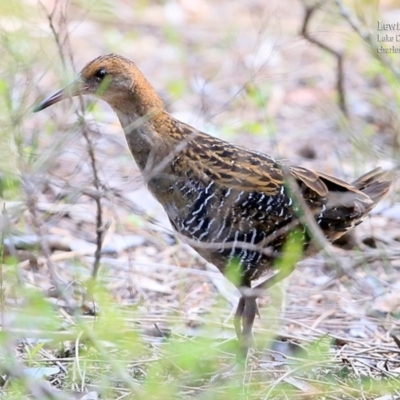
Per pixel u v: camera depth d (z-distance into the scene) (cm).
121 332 985
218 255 1018
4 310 963
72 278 1148
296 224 1004
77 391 920
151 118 1030
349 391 934
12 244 998
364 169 1353
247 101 1605
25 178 920
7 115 1085
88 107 1157
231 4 2027
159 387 860
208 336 906
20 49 1209
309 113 1617
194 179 1003
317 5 1488
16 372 829
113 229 1277
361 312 1140
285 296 1146
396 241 1280
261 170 1002
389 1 1920
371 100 1552
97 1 1345
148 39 1867
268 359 1022
